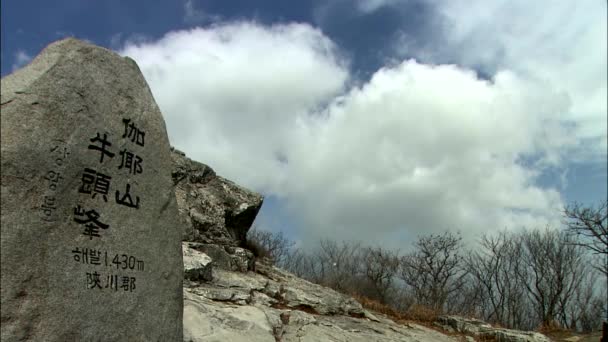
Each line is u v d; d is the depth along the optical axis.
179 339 5.67
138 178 5.48
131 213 5.34
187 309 7.53
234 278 10.70
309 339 8.78
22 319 4.23
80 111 4.88
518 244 30.31
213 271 10.57
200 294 8.97
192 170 12.87
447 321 14.62
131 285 5.21
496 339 13.53
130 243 5.27
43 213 4.48
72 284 4.64
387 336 10.56
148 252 5.46
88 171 4.91
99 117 5.09
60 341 4.47
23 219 4.32
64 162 4.68
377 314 14.05
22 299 4.25
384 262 29.48
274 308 10.06
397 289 29.59
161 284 5.56
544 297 28.69
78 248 4.74
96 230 4.93
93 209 4.93
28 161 4.39
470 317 15.52
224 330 7.47
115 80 5.36
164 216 5.75
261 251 14.45
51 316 4.43
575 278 28.42
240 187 13.78
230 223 13.17
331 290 13.10
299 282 12.91
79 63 4.96
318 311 11.20
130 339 5.11
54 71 4.71
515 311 29.12
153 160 5.71
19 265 4.26
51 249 4.51
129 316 5.13
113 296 5.00
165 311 5.55
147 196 5.57
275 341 7.94
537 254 29.09
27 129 4.41
